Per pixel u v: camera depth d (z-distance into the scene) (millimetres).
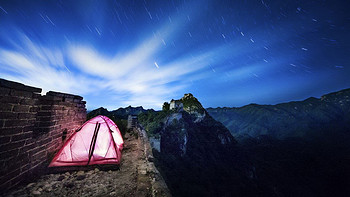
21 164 2658
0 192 2234
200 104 101250
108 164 3855
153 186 3170
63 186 2830
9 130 2379
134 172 3871
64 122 4402
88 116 10094
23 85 2672
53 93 3943
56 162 3424
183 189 35656
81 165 3600
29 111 2857
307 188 84188
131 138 8438
